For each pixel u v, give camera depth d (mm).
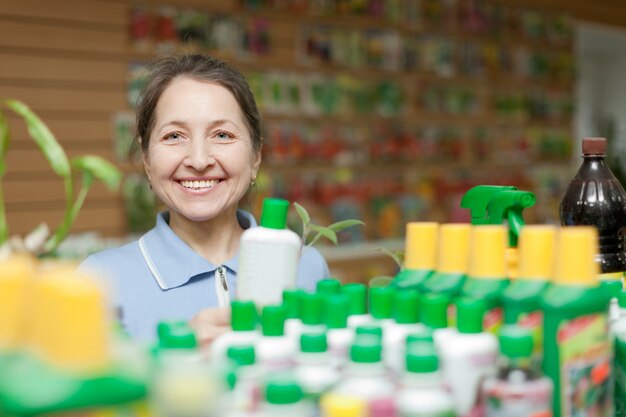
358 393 907
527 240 1071
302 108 5605
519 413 937
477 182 6848
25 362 768
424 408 889
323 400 884
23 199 4434
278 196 5453
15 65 4410
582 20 7766
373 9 6035
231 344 1069
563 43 7559
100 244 4336
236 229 1866
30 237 1350
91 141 4652
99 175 1781
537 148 7359
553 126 7547
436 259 1218
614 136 8602
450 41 6586
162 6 4891
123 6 4742
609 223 1532
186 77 1709
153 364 875
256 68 5371
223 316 1203
